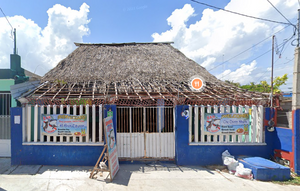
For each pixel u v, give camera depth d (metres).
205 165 5.95
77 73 8.59
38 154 5.73
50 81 7.79
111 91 7.15
